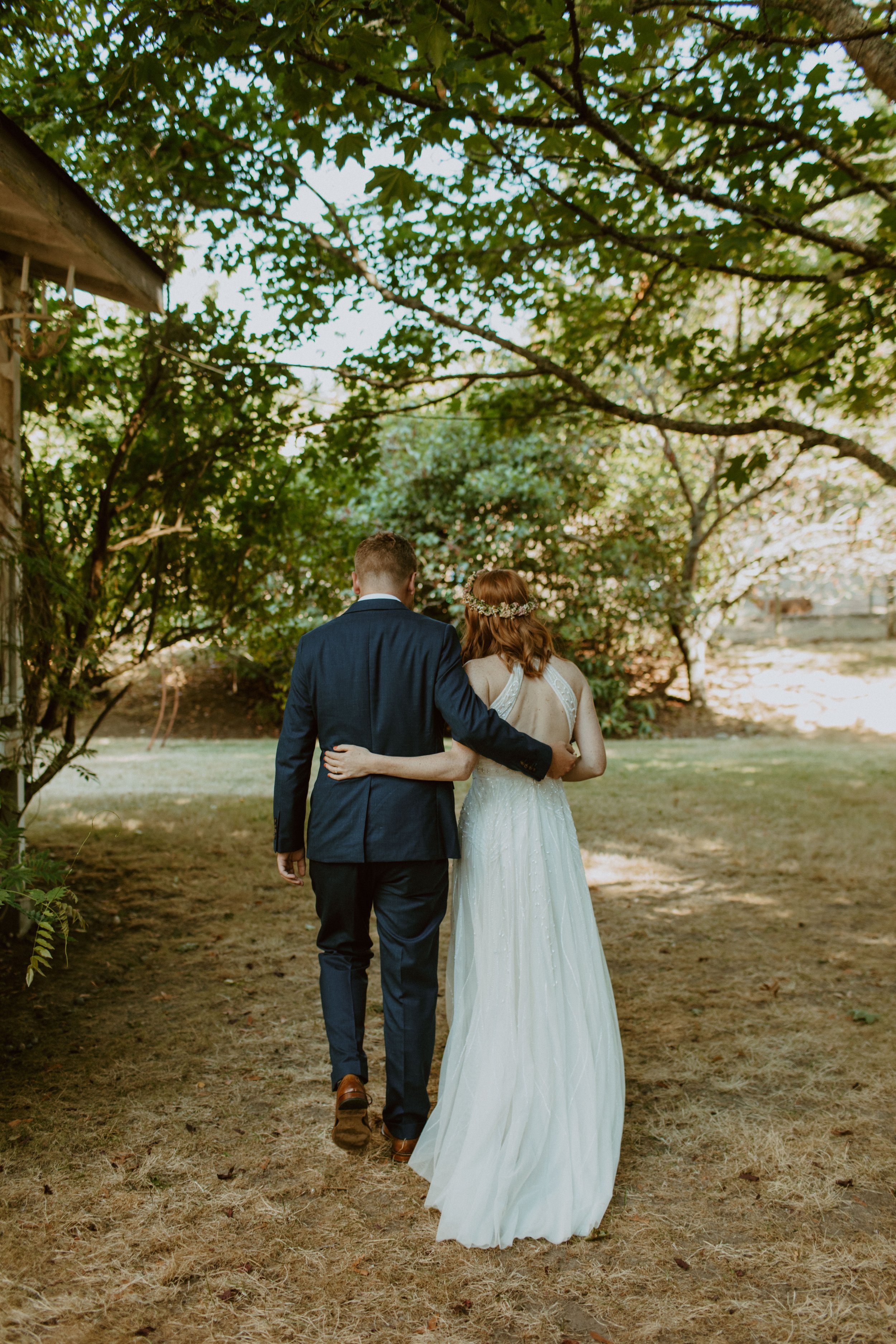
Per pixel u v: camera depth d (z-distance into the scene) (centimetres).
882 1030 344
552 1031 230
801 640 1825
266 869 570
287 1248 215
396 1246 217
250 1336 186
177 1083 300
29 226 377
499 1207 216
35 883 362
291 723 254
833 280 491
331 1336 187
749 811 746
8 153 306
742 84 427
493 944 233
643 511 1377
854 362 602
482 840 240
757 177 472
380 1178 246
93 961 413
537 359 550
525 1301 198
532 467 1282
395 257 584
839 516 1354
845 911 499
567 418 709
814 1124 275
